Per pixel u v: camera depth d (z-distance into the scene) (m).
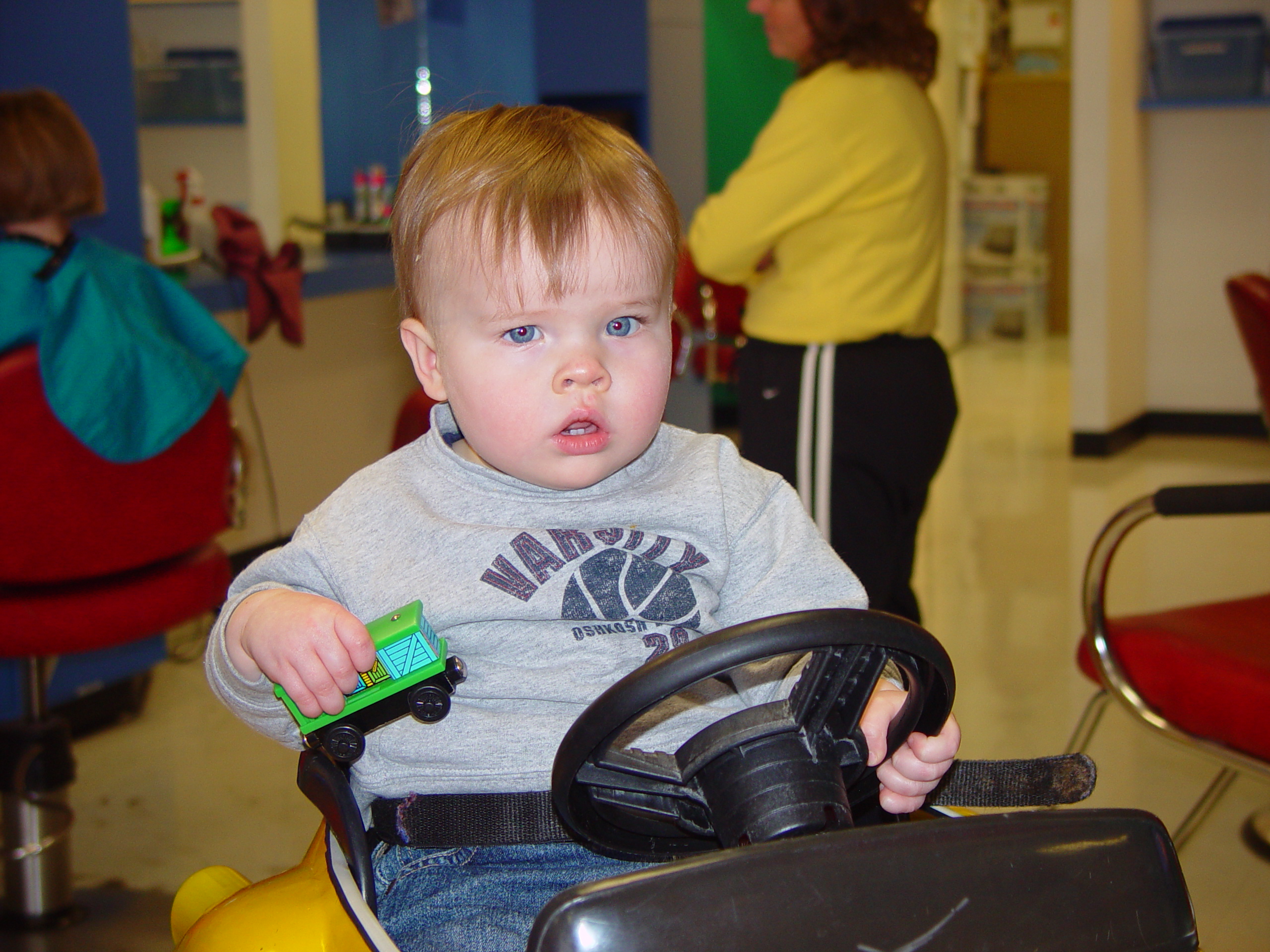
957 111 7.10
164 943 1.79
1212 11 4.81
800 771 0.74
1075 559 3.51
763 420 2.20
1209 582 3.25
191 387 1.71
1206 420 5.09
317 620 0.82
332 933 0.83
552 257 0.85
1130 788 2.20
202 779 2.33
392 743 0.95
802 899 0.68
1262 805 2.14
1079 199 4.61
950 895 0.70
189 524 1.75
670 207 0.93
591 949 0.64
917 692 0.81
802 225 2.13
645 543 1.00
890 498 2.19
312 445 3.52
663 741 0.95
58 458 1.59
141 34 3.57
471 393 0.90
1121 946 0.73
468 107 1.30
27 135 1.72
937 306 2.26
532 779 0.92
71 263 1.71
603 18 3.57
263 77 3.65
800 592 1.04
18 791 1.80
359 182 3.66
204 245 2.93
